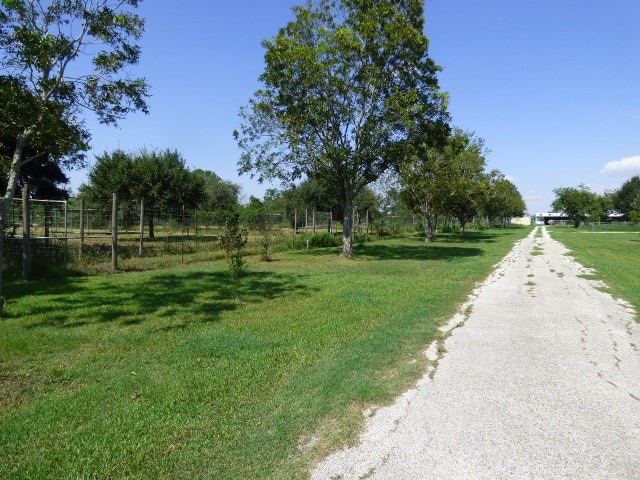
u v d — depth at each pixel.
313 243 24.34
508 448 3.35
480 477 2.98
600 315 7.92
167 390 4.39
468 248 24.98
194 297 9.29
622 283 11.58
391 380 4.71
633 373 4.96
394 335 6.43
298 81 17.08
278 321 7.29
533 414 3.92
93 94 8.86
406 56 17.69
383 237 35.62
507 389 4.50
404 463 3.14
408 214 44.41
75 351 5.61
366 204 36.81
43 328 6.64
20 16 7.88
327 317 7.59
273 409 3.98
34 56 7.68
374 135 17.73
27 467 3.08
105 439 3.45
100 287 10.37
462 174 32.06
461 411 3.98
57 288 10.19
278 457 3.21
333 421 3.77
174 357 5.41
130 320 7.22
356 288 10.66
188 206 32.88
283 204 44.38
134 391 4.38
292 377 4.76
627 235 42.31
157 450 3.30
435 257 19.31
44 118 7.82
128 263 14.38
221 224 22.08
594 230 60.00
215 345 5.86
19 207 13.41
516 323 7.31
